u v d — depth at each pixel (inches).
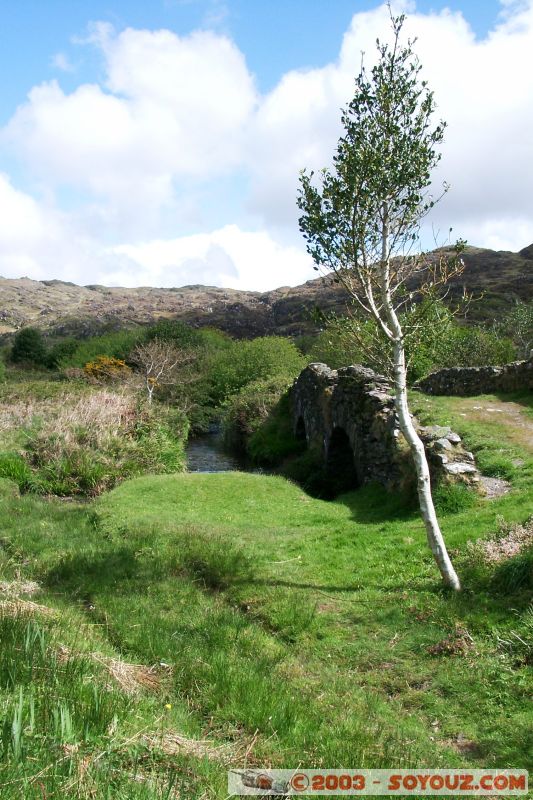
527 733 211.8
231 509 565.0
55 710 156.3
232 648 277.7
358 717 223.0
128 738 163.0
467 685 245.1
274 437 1065.5
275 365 1567.4
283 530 484.7
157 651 263.4
